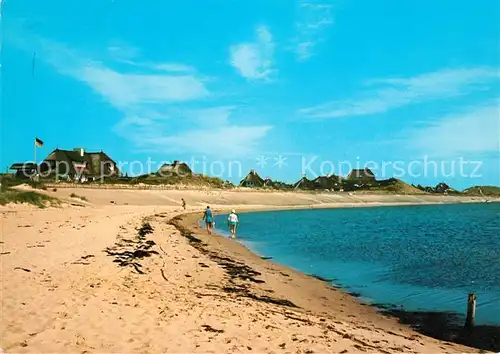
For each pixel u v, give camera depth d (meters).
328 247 30.69
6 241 19.56
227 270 18.83
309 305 13.73
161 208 66.81
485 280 18.53
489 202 194.75
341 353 8.27
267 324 9.85
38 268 14.05
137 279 14.40
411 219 70.19
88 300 10.46
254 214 81.19
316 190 164.12
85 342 7.75
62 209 44.03
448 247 30.97
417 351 9.28
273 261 23.53
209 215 36.22
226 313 10.49
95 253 18.08
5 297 10.32
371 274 19.97
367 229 48.31
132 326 8.77
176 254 21.52
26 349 7.30
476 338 11.09
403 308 14.08
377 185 197.50
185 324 9.18
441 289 16.88
